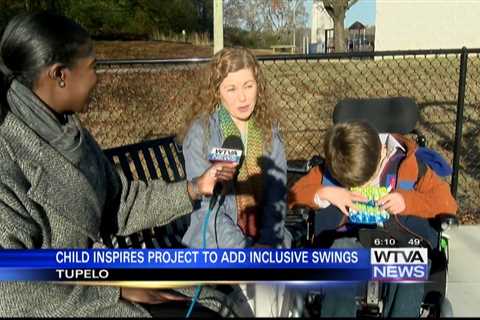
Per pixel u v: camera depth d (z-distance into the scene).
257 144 2.73
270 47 25.16
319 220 2.74
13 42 1.78
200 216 2.53
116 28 19.27
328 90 8.69
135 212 2.32
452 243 3.91
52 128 1.84
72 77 1.85
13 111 1.80
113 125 6.50
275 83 8.50
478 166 5.77
